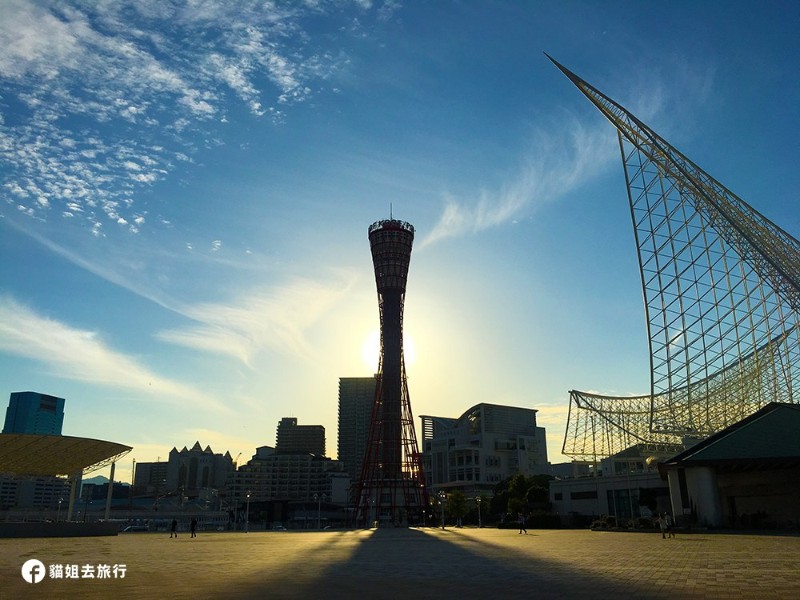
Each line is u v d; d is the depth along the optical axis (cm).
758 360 7906
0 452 8838
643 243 7844
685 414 8588
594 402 15675
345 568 3086
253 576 2717
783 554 3328
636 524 7812
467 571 2856
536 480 14250
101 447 9312
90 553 4312
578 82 7662
